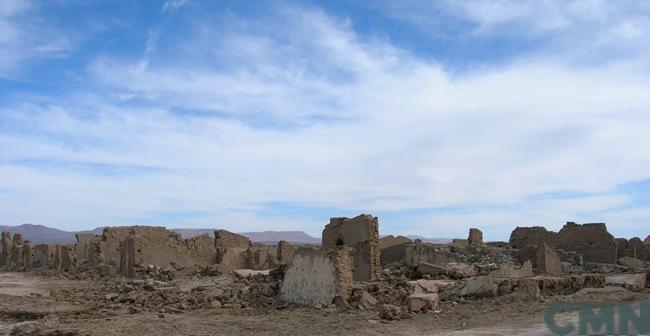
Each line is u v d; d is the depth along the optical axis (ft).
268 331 56.75
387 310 63.00
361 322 60.54
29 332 57.06
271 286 82.94
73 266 172.96
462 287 78.64
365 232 87.20
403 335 54.34
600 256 145.07
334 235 94.22
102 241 164.35
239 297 79.82
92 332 55.31
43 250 199.62
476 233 154.71
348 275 71.92
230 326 59.52
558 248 149.38
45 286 124.36
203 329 57.82
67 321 63.93
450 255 128.47
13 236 241.55
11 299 86.63
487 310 67.51
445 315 65.00
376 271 86.94
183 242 157.89
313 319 62.95
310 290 73.72
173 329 57.67
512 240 159.63
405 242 143.95
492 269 99.86
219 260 157.38
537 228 155.12
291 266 79.00
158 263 149.89
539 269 110.83
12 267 211.00
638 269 131.64
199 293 84.94
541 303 70.74
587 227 147.84
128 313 70.13
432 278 89.56
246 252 154.71
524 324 57.82
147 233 152.56
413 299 67.62
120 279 131.85
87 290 100.89
